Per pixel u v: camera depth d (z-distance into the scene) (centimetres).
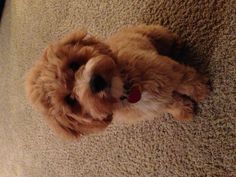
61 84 34
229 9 39
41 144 72
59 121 36
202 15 42
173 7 45
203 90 40
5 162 89
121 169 52
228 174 37
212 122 39
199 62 41
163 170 45
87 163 59
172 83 37
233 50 38
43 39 76
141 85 36
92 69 32
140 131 49
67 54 35
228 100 38
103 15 58
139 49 38
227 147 38
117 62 36
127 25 53
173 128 44
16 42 89
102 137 56
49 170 69
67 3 69
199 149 41
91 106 33
